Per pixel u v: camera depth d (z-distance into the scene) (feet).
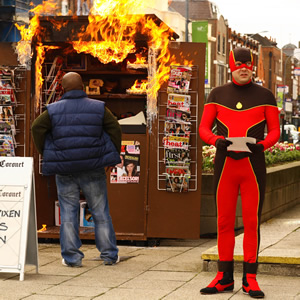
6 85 26.04
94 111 21.13
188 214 25.61
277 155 40.06
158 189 25.70
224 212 17.65
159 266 21.48
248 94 17.47
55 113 21.12
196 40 133.80
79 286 18.37
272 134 17.22
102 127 21.31
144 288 18.08
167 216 25.68
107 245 21.72
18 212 19.86
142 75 29.63
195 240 27.61
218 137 17.02
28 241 20.21
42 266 21.57
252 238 17.47
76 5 76.23
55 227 27.40
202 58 25.48
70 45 26.61
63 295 17.20
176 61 25.53
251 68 17.40
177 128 25.53
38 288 18.11
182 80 25.46
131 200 26.48
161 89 25.59
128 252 24.50
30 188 20.06
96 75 29.71
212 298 16.90
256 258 17.46
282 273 19.95
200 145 25.57
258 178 17.39
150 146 25.73
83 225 27.50
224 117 17.51
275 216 32.32
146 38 25.48
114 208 26.53
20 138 26.30
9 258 19.51
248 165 17.33
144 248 25.53
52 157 21.12
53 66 27.35
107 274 20.17
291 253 20.52
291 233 25.81
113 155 21.26
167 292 17.57
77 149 21.03
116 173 26.53
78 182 21.56
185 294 17.34
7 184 20.08
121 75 29.76
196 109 25.52
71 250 21.38
